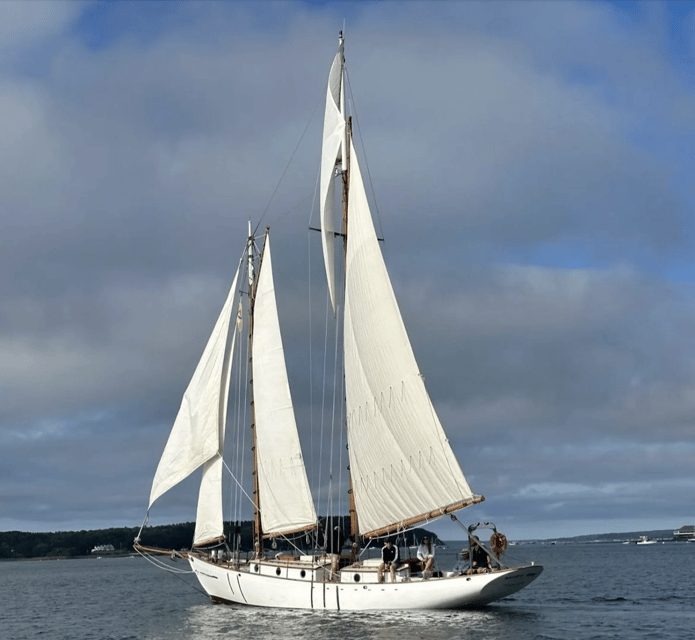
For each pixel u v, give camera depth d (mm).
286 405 59031
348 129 57844
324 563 52250
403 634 43125
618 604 59750
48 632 57438
